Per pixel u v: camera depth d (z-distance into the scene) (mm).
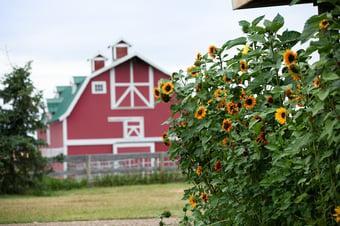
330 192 2822
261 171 3635
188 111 4379
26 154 14789
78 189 15898
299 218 3148
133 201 10992
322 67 2693
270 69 3854
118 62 27719
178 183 16062
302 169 3086
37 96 14914
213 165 4145
